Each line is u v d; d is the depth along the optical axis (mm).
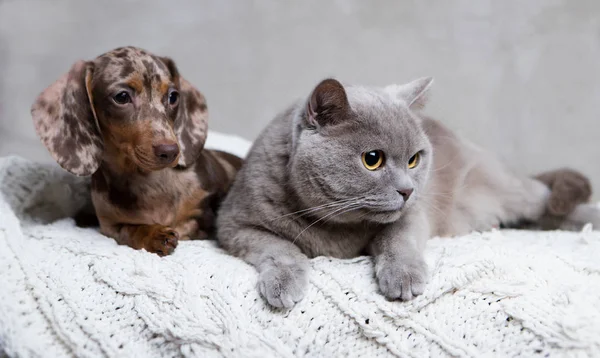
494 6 2943
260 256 1357
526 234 1698
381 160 1331
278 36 3076
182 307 1234
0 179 1626
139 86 1521
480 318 1223
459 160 1812
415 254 1304
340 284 1262
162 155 1458
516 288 1233
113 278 1282
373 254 1417
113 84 1503
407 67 3014
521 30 2945
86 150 1537
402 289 1210
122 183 1618
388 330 1203
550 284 1256
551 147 3006
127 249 1392
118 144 1540
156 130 1488
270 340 1196
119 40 3141
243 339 1191
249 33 3084
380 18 3006
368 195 1312
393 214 1340
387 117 1341
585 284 1261
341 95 1296
